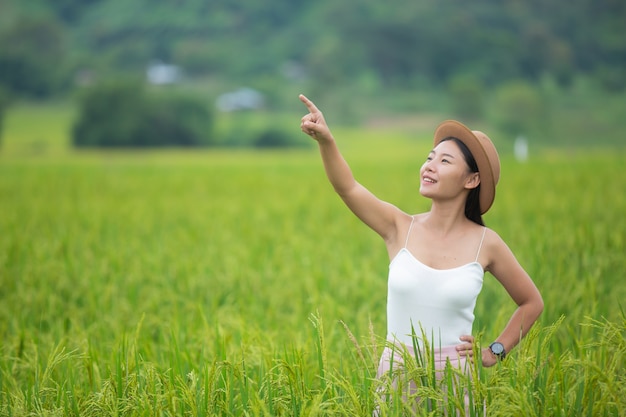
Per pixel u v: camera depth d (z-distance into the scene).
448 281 3.90
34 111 118.75
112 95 86.81
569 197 15.42
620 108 116.25
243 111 121.44
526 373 3.99
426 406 3.84
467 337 3.90
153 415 4.01
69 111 119.12
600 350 4.62
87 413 4.16
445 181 3.99
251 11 172.38
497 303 6.88
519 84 108.75
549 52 139.50
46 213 16.16
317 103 119.81
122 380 4.39
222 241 11.70
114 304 7.52
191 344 5.73
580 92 128.88
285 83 140.00
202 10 174.62
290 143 91.81
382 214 4.15
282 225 13.55
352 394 3.79
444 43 138.50
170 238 12.19
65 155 56.38
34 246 10.78
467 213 4.11
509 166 25.59
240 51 157.50
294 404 3.95
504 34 145.12
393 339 4.02
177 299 7.74
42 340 6.20
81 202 18.69
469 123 110.06
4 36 150.88
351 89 130.00
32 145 83.69
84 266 9.46
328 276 8.61
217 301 7.70
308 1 175.38
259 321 6.80
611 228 10.50
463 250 3.98
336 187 4.15
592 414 3.75
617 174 20.64
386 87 134.00
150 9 181.38
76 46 175.38
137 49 165.50
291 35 160.25
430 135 98.62
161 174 28.83
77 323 6.84
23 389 5.05
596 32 156.38
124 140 85.88
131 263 9.79
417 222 4.12
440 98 129.00
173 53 164.75
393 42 137.62
